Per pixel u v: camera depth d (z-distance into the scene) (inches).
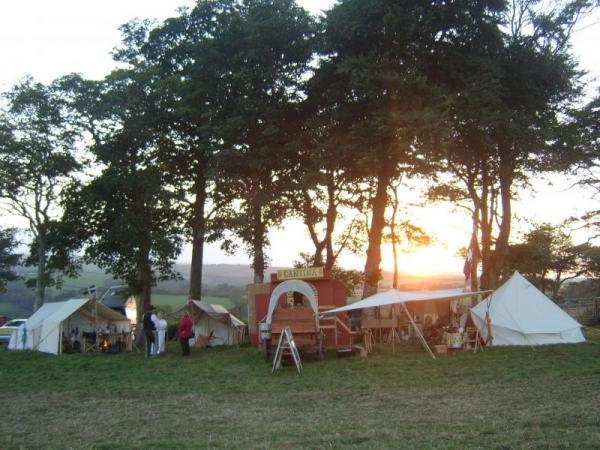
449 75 923.4
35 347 946.7
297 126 1068.5
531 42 1005.8
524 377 536.4
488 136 944.3
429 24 885.2
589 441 293.7
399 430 341.7
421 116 799.7
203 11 1141.7
